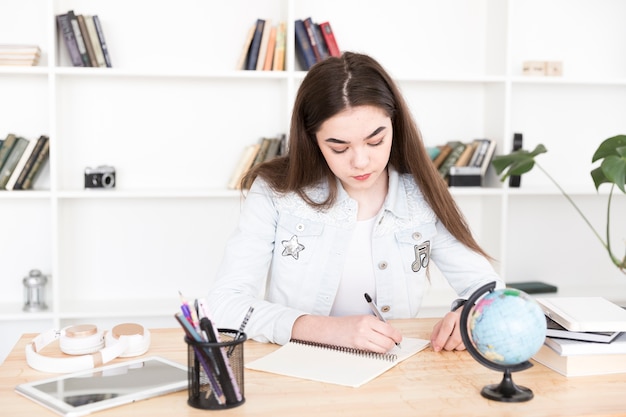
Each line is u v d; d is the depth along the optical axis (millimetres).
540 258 3668
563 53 3580
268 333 1642
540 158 3617
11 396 1325
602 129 3650
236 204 3412
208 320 1260
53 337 1593
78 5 3207
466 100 3529
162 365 1483
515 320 1287
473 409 1274
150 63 3279
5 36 3164
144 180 3328
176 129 3330
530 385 1402
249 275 1825
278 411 1258
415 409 1271
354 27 3416
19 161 3061
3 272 3279
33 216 3273
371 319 1589
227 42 3318
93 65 3062
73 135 3262
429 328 1786
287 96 3154
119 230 3344
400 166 1918
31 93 3207
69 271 3322
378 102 1612
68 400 1282
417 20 3461
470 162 3381
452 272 1934
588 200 3686
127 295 3371
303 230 1875
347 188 1888
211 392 1305
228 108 3354
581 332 1481
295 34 3203
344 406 1282
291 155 1828
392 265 1900
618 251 3709
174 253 3391
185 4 3279
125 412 1252
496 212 3369
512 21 3279
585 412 1268
